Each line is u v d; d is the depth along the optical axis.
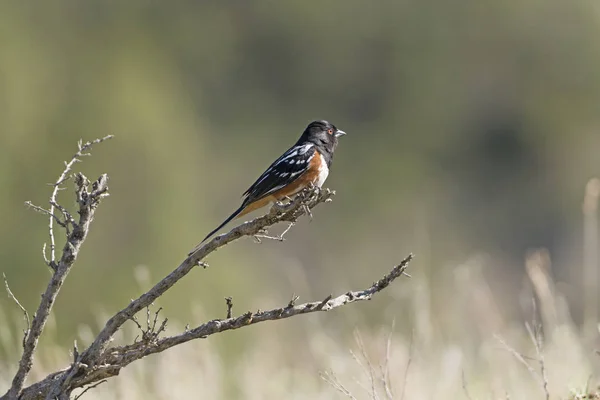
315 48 36.19
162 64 28.45
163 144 21.38
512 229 28.83
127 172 20.05
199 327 4.36
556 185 32.88
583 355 7.23
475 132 35.19
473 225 28.94
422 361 7.17
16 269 15.91
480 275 10.53
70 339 12.41
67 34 25.08
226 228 21.56
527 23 36.56
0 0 24.17
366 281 25.69
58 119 20.28
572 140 34.50
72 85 21.69
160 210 19.53
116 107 21.25
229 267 18.94
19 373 4.41
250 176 31.58
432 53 36.28
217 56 35.06
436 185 31.81
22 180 18.09
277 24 36.38
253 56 36.06
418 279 8.94
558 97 35.62
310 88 35.94
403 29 36.78
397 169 31.70
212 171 30.55
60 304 15.76
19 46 22.25
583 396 5.46
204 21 35.16
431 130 35.06
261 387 7.41
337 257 26.03
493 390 6.28
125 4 29.17
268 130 34.44
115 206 19.16
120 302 16.28
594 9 37.06
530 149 34.44
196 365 7.26
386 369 5.84
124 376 6.80
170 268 19.00
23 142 18.98
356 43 36.50
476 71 36.22
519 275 23.64
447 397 6.45
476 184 32.91
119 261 18.02
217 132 33.28
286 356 9.31
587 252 8.69
